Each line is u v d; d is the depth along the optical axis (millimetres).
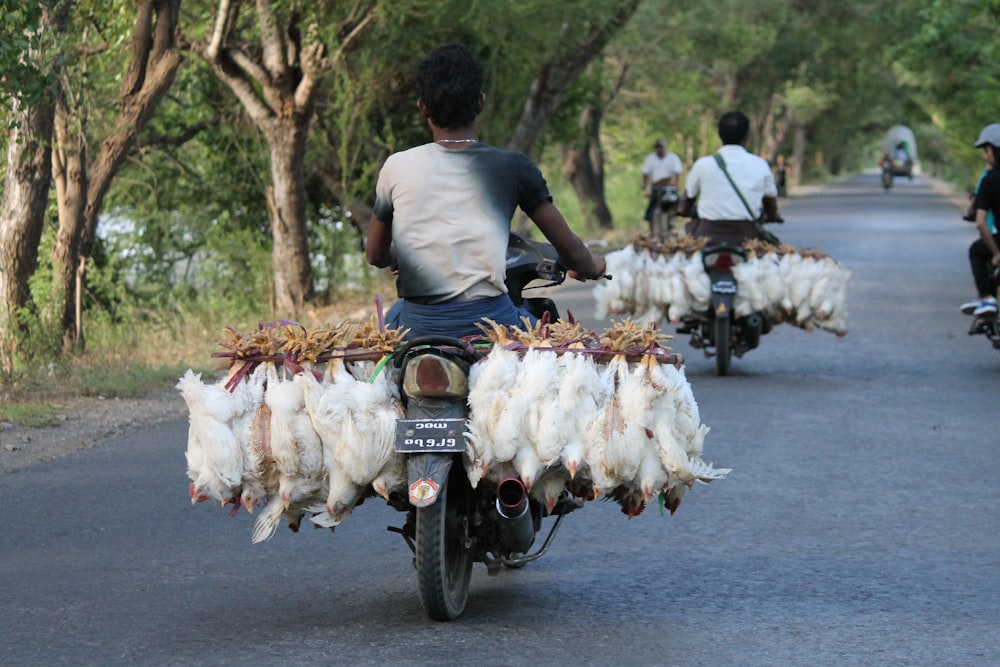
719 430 29891
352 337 16391
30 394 34531
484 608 17359
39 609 17328
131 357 41969
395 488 16125
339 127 63750
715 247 36031
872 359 41562
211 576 18969
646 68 108688
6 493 24156
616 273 36188
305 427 15883
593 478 15953
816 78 193125
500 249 16797
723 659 15234
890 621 16688
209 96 63375
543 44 64188
